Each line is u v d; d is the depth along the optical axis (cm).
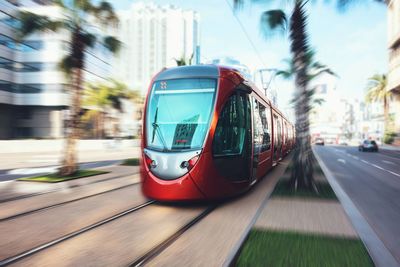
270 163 1233
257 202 748
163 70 830
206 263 395
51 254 432
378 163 2075
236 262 381
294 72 991
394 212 701
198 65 803
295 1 980
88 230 537
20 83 4644
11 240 491
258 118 951
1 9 3494
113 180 1123
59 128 4744
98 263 402
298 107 957
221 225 560
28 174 1362
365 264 377
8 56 4419
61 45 1249
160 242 474
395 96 5306
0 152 3058
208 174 689
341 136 11000
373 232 514
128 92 3353
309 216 607
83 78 1272
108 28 1280
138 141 4894
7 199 790
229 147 742
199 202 735
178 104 743
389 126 5612
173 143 707
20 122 4825
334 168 1688
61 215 633
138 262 402
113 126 5100
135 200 771
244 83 835
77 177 1179
